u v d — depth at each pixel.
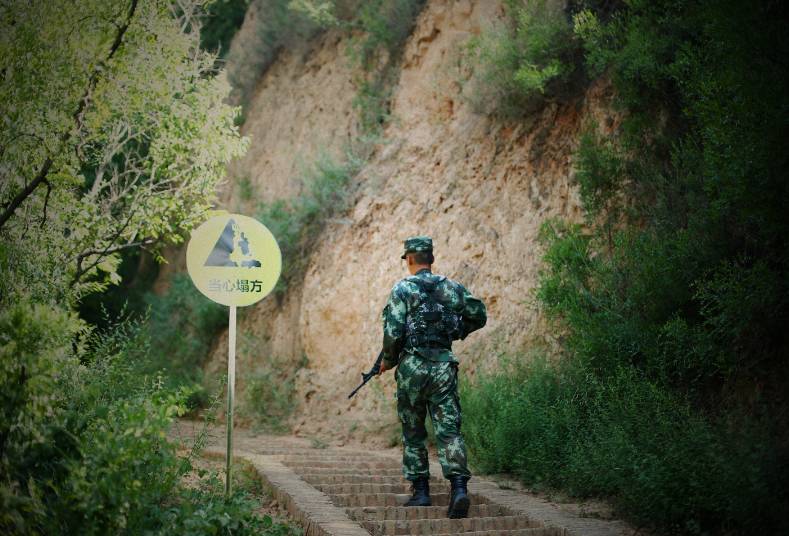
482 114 10.52
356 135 13.06
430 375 5.16
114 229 7.07
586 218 7.71
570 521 4.82
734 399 5.55
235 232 5.36
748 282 5.44
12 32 5.48
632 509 4.98
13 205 5.34
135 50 6.53
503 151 9.96
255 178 15.64
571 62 8.84
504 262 9.16
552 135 9.27
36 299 5.18
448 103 11.29
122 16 6.30
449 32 11.57
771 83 5.30
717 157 5.62
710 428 4.98
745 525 4.22
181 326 15.01
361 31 14.08
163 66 6.83
